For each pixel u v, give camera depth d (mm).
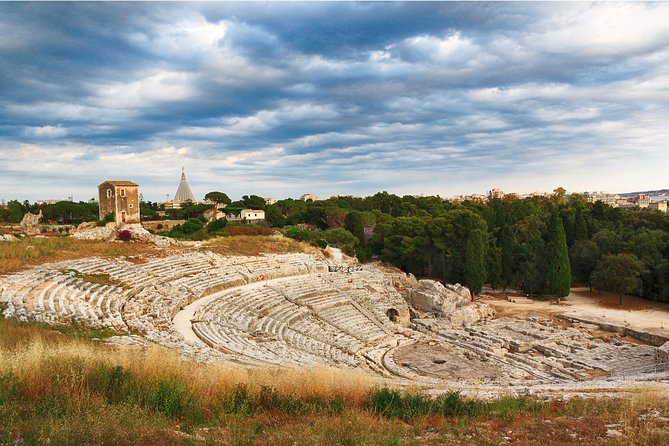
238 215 155875
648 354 47188
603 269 72625
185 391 14875
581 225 90562
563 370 42906
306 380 18344
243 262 66125
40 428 10570
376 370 40938
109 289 39844
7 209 126125
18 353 15578
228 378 17062
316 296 59969
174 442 11023
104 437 10562
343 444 12125
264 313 48938
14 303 29328
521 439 13867
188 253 63156
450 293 67875
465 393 22688
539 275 77688
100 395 13773
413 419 15906
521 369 43781
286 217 155000
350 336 51031
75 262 45469
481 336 55500
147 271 49438
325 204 154625
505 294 82312
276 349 34844
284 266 69188
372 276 73688
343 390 17938
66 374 14266
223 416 13906
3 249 45625
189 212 146375
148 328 32281
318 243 97688
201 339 33812
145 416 12406
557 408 18016
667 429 14633
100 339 24719
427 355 48156
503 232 83250
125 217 96875
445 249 84250
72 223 126875
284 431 13000
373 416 15688
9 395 13047
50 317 26984
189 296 46250
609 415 16672
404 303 65750
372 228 123875
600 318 61625
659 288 72188
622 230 87188
